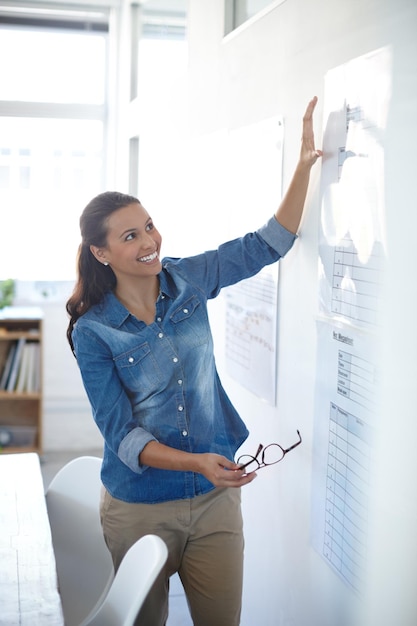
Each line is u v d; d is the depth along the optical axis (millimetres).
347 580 1908
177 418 2129
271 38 2375
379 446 1707
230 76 2818
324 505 2049
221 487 2193
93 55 5496
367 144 1734
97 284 2137
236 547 2215
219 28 2949
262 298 2521
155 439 2059
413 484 1559
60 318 5527
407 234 1557
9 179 5484
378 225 1687
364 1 1744
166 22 3941
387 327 1655
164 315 2135
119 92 5273
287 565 2367
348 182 1841
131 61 4906
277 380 2418
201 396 2154
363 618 1817
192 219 3430
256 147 2541
